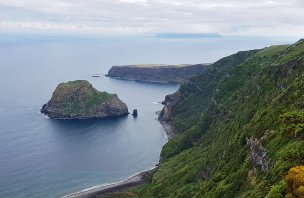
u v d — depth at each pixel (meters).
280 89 119.12
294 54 145.88
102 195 186.00
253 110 131.25
